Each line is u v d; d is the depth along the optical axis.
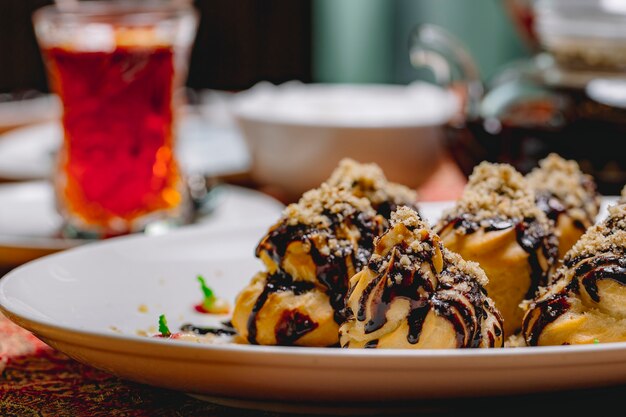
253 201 0.64
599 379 0.37
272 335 0.43
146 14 0.59
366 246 0.43
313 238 0.43
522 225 0.45
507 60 1.36
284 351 0.36
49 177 0.66
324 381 0.36
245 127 0.67
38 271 0.44
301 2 1.41
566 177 0.49
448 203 0.53
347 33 1.41
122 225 0.59
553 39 0.61
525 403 0.39
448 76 0.67
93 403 0.40
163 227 0.59
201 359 0.36
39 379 0.42
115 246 0.47
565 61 0.61
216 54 1.40
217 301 0.46
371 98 0.74
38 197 0.65
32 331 0.39
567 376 0.36
